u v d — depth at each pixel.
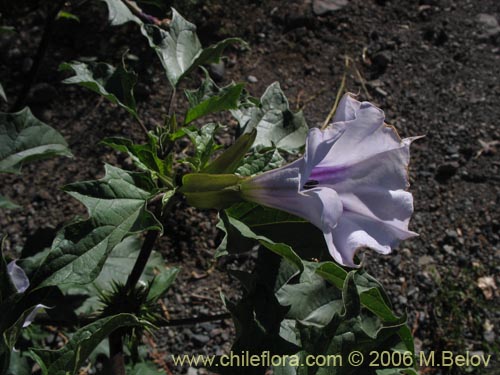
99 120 0.53
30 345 0.35
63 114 0.53
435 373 0.45
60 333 0.43
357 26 0.62
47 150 0.31
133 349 0.30
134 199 0.23
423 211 0.52
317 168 0.22
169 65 0.30
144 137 0.53
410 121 0.56
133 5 0.34
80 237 0.21
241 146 0.23
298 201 0.21
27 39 0.56
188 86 0.56
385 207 0.22
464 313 0.47
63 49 0.57
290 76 0.58
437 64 0.60
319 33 0.61
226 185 0.22
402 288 0.48
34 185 0.50
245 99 0.31
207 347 0.45
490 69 0.60
